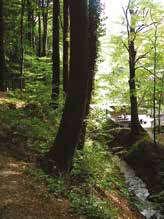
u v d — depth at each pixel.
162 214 17.69
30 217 9.25
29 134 14.25
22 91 24.00
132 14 32.19
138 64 33.56
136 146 28.98
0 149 12.16
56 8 20.36
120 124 37.28
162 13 31.66
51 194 10.68
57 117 18.02
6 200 9.59
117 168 22.00
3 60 23.50
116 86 33.81
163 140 34.22
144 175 24.92
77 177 13.00
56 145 12.36
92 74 14.84
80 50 11.80
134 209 16.42
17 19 31.08
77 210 10.37
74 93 12.01
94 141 18.22
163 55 32.31
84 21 11.72
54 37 20.45
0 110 16.09
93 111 17.75
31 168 11.58
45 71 27.30
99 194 13.30
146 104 35.66
